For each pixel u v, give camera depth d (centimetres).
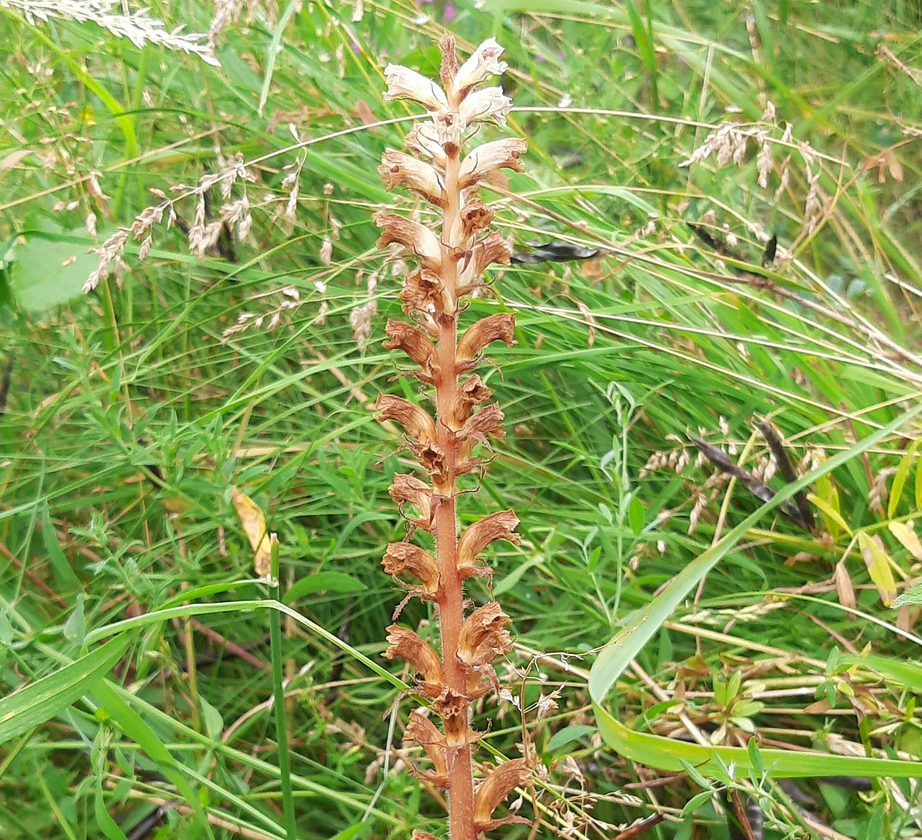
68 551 45
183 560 40
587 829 36
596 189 52
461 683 25
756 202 65
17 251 49
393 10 61
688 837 34
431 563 25
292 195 48
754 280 48
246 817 38
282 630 44
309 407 52
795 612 44
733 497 50
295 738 41
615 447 44
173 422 41
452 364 25
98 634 30
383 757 38
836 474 50
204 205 47
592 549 47
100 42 56
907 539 42
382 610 45
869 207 59
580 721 40
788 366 53
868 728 36
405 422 25
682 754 31
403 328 24
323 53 61
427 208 49
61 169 52
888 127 66
